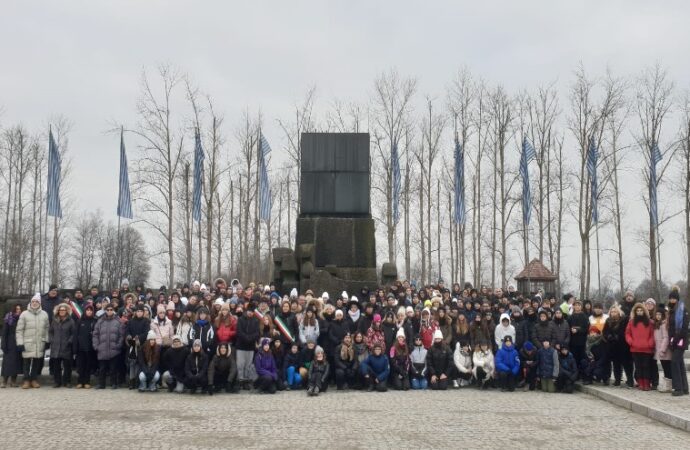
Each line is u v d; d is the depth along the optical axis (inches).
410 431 444.1
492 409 543.2
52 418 485.4
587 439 423.2
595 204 1389.0
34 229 1948.8
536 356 673.6
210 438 419.5
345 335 685.3
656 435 438.0
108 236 3272.6
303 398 604.4
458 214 1439.5
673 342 589.6
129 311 682.2
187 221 1521.9
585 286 1498.5
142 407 542.6
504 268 1576.0
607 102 1547.7
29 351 657.0
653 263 1421.0
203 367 622.2
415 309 759.7
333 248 983.0
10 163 1940.2
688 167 1461.6
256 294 737.6
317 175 1003.9
